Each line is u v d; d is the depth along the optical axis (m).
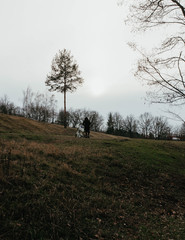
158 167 10.06
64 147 11.01
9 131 23.77
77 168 7.46
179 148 18.77
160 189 7.40
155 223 4.56
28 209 3.81
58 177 5.96
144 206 5.59
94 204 4.87
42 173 5.99
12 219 3.45
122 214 4.73
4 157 6.46
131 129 93.06
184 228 4.38
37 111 64.31
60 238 3.24
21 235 3.09
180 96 6.06
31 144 10.21
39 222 3.53
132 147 13.77
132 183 7.45
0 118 31.45
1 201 3.89
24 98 63.50
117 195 5.99
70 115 89.25
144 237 3.78
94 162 8.77
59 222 3.67
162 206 5.88
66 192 5.11
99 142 14.59
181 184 8.39
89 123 19.03
